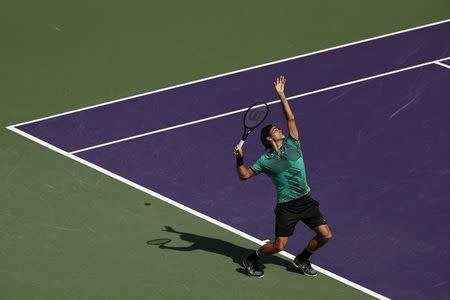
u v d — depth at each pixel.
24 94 31.48
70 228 25.02
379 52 34.16
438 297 22.88
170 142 28.91
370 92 31.61
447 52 34.16
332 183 27.14
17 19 36.09
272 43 34.75
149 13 36.72
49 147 28.61
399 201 26.39
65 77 32.56
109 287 22.92
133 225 25.22
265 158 22.77
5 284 22.91
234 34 35.31
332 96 31.39
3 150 28.38
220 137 29.16
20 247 24.25
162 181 27.11
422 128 29.72
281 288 23.08
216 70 33.06
